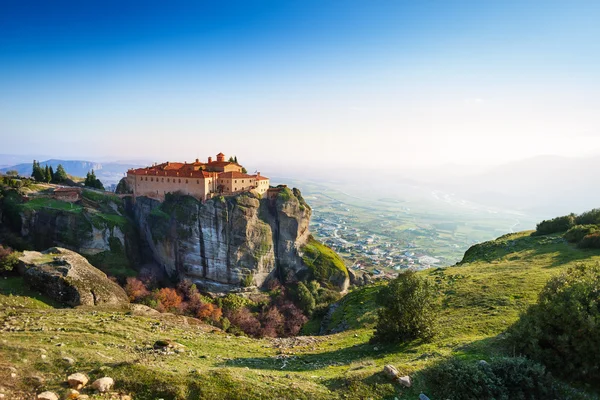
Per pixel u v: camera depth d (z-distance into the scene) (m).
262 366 27.80
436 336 30.89
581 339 21.22
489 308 36.78
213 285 119.94
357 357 29.66
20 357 21.84
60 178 156.88
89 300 61.06
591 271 25.95
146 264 126.31
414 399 19.61
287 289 125.12
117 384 19.62
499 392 19.42
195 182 125.12
